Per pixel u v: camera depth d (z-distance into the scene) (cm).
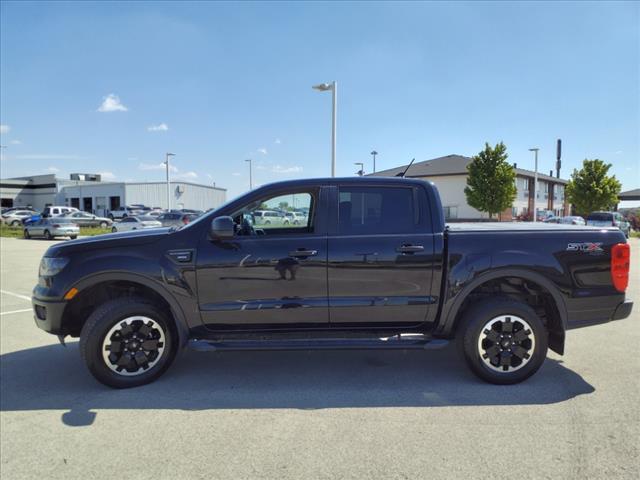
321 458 294
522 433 325
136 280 405
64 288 403
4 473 283
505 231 423
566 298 418
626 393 396
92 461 295
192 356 504
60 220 2789
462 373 448
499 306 409
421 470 280
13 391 411
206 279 410
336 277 414
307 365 475
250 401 385
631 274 1210
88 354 399
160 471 282
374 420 348
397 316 423
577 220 3322
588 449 303
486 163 3600
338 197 427
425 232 421
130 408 373
